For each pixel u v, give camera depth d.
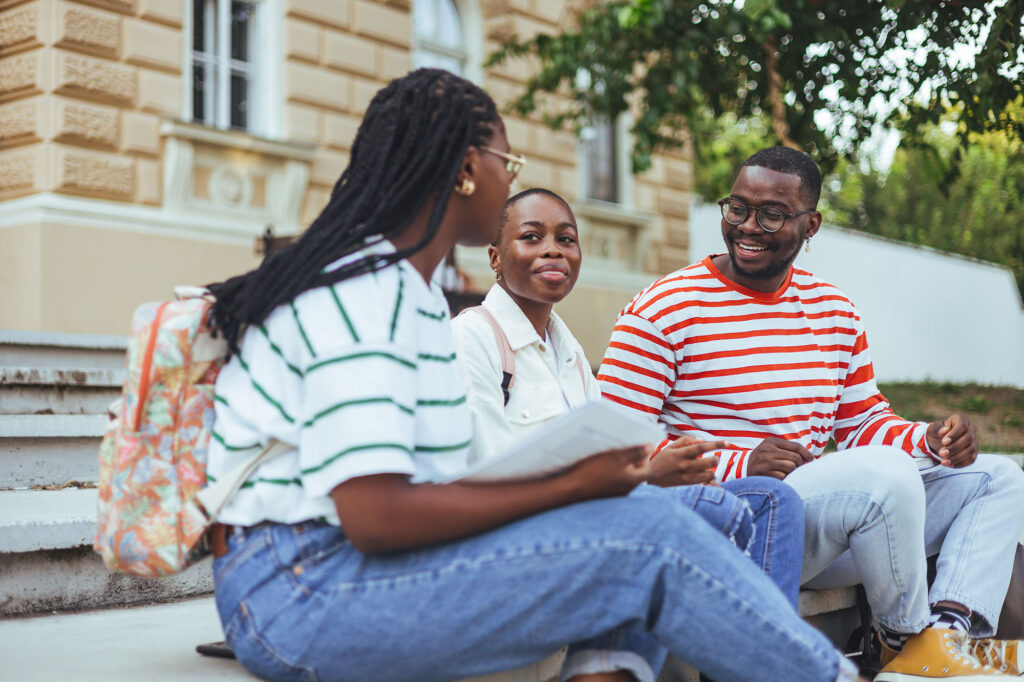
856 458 2.30
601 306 11.59
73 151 7.27
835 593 2.73
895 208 22.06
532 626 1.61
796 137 5.90
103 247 7.38
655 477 1.97
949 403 9.77
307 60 8.74
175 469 1.65
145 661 1.95
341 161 8.98
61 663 1.91
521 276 2.29
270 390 1.61
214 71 8.33
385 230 1.69
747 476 2.32
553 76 7.74
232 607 1.66
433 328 1.70
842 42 5.36
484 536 1.62
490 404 2.14
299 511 1.63
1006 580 2.50
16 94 7.34
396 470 1.50
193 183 7.95
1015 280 18.53
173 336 1.63
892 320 15.52
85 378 4.26
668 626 1.62
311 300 1.58
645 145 8.08
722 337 2.63
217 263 8.02
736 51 6.10
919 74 5.09
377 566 1.62
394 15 9.43
